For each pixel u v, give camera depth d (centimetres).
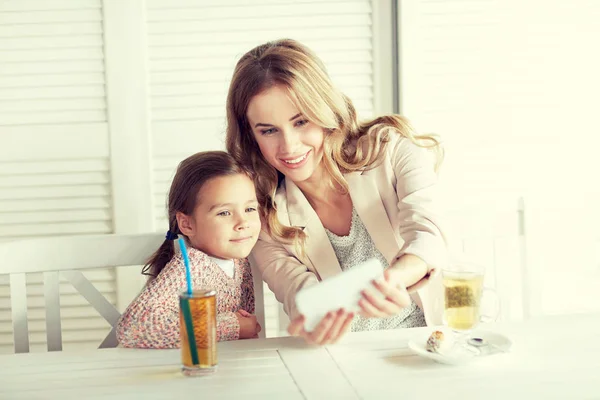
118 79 202
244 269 159
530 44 212
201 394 107
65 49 201
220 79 206
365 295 119
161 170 208
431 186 154
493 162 215
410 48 207
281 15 205
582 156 217
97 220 208
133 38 202
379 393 106
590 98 216
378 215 157
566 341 126
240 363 119
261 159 161
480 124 213
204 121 207
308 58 148
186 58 204
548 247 213
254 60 147
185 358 114
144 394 107
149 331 133
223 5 203
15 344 153
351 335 132
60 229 206
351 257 161
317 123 147
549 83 214
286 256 158
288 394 106
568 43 213
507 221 167
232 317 141
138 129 204
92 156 204
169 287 139
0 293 205
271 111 145
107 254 157
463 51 210
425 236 144
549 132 216
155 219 209
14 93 201
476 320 125
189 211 151
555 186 217
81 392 109
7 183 204
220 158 152
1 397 107
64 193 205
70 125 203
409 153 158
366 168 158
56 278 155
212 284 148
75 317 207
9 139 202
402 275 134
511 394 104
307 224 158
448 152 213
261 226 160
